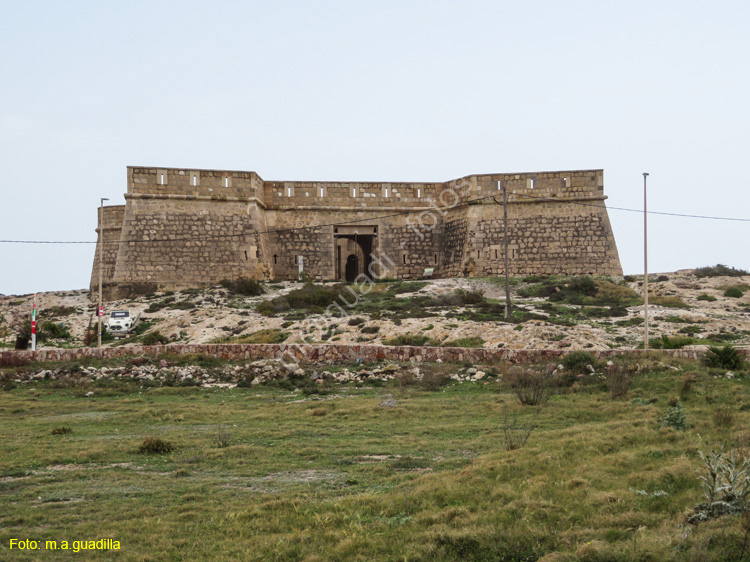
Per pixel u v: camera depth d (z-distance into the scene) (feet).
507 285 152.87
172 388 106.73
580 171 211.82
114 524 46.26
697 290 191.52
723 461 46.37
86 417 87.66
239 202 211.82
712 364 101.19
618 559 37.40
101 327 159.84
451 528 43.19
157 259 204.03
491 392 97.81
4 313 198.29
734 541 37.83
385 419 82.17
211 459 63.98
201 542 43.45
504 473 52.95
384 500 49.01
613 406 81.51
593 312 163.02
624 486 47.80
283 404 94.07
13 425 82.84
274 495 51.90
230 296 189.16
